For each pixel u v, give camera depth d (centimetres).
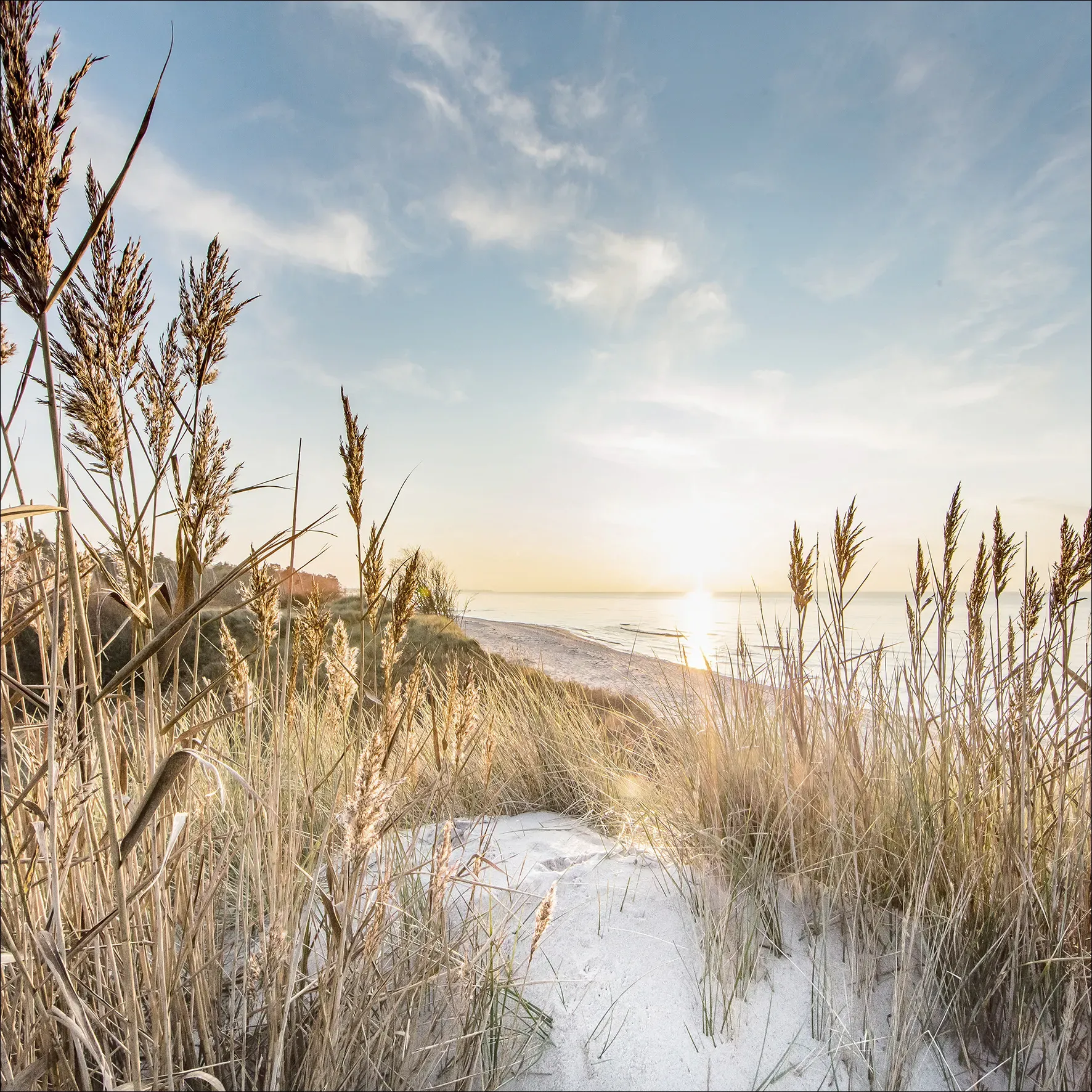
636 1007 216
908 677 274
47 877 165
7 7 105
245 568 136
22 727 148
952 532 254
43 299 115
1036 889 213
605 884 279
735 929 234
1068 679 223
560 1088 193
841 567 273
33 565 151
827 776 264
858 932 237
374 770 159
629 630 3180
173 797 172
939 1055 198
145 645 146
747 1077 192
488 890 264
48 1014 146
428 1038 201
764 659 327
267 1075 167
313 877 185
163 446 161
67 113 111
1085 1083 183
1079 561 221
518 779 407
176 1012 175
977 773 244
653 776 359
